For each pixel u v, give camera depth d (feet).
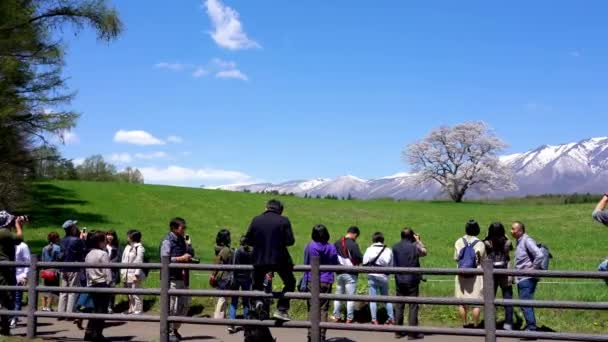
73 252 47.60
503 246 42.57
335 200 233.55
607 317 45.06
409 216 184.03
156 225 141.28
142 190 199.62
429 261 87.30
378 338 41.63
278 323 34.60
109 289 37.81
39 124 88.53
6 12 83.61
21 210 111.86
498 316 46.29
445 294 53.52
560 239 128.67
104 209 159.43
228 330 44.91
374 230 145.18
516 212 200.03
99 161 350.02
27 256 48.80
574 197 296.51
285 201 211.20
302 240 121.80
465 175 328.70
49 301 52.65
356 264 44.80
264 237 34.01
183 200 186.39
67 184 198.90
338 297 33.88
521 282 40.73
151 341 40.01
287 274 34.68
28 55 87.04
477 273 32.48
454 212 200.95
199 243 120.26
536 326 43.34
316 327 33.88
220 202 189.47
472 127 331.36
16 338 39.11
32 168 96.68
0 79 83.35
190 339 41.75
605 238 129.29
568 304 31.14
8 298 41.86
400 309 43.65
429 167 339.36
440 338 41.60
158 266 36.91
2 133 85.97
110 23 92.53
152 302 55.16
